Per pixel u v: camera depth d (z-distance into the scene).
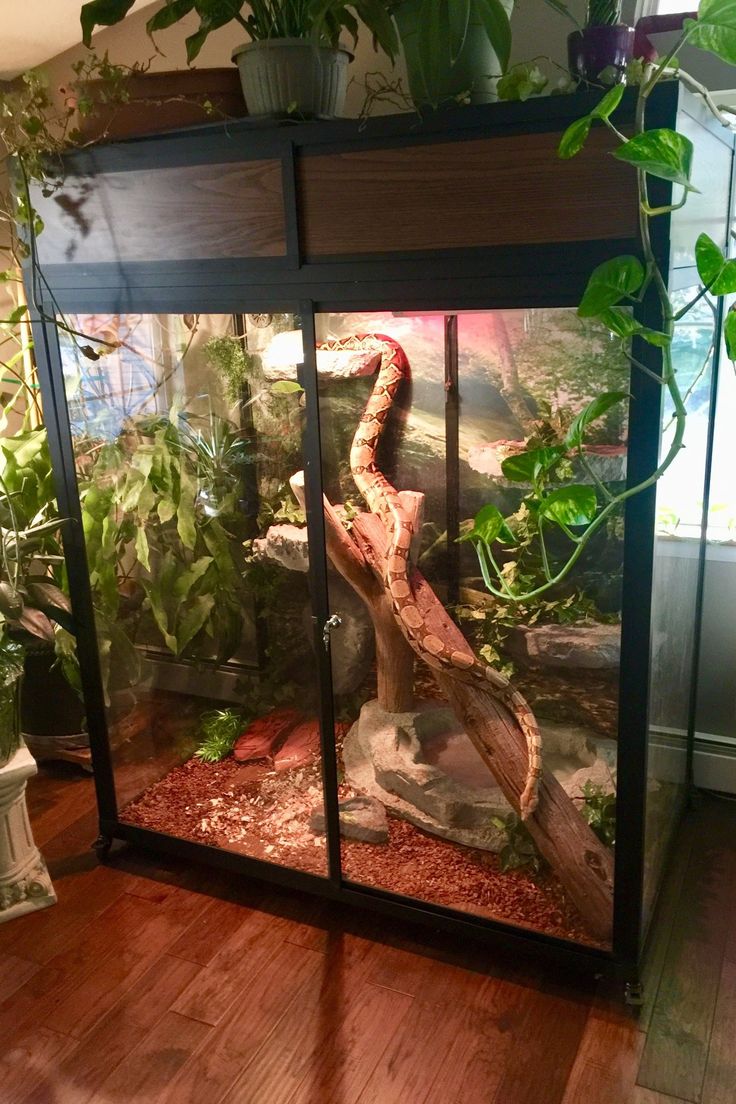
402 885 2.07
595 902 1.86
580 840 1.85
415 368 1.77
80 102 1.86
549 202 1.52
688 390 1.79
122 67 1.91
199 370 2.00
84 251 1.98
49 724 2.79
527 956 2.02
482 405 1.74
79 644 2.28
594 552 1.69
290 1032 1.83
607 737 1.78
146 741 2.38
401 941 2.08
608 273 1.39
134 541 2.27
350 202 1.67
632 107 1.43
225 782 2.30
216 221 1.80
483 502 1.81
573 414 1.66
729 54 1.27
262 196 1.74
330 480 1.92
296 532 2.02
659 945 2.03
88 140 1.93
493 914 1.98
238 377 1.96
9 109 1.96
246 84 1.77
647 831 1.85
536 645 1.82
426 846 2.04
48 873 2.34
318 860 2.16
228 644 2.23
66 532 2.22
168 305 1.93
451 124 1.54
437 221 1.61
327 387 1.86
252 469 2.05
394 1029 1.83
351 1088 1.70
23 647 2.29
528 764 1.89
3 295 2.86
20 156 1.93
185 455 2.13
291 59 1.69
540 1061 1.75
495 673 1.88
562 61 2.10
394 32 1.69
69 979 2.00
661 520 1.67
